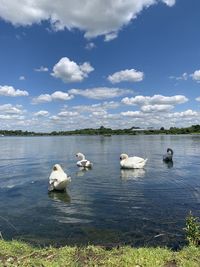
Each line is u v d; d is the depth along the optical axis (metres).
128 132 198.62
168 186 20.27
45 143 87.50
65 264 8.54
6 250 9.62
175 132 187.88
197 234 10.17
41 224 12.98
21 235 11.76
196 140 89.69
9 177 24.72
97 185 20.84
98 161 35.44
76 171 27.64
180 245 10.58
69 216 14.00
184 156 40.62
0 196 18.20
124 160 29.66
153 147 59.44
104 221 13.20
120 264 8.47
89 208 15.23
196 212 14.32
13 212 14.82
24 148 62.59
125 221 13.16
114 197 17.36
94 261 8.68
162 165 31.45
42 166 31.69
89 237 11.45
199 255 8.91
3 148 62.88
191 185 20.59
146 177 23.92
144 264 8.43
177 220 13.20
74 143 82.56
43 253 9.39
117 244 10.73
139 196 17.53
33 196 18.08
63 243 10.93
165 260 8.70
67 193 18.64
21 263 8.70
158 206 15.38
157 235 11.52
